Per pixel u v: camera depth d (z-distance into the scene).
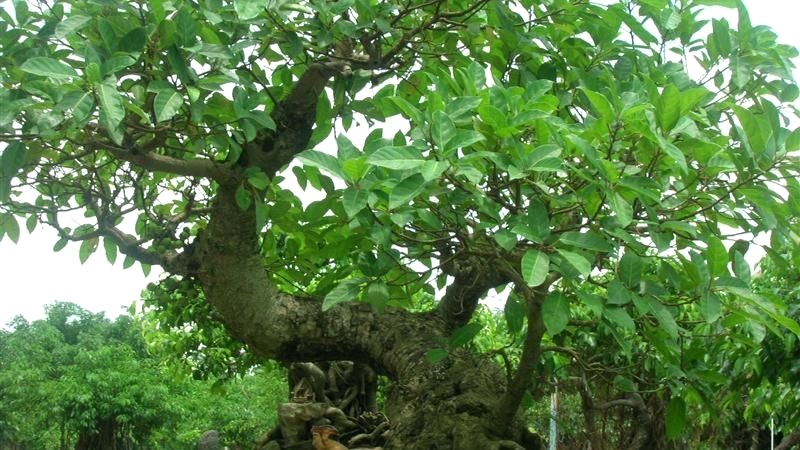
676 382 5.33
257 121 4.45
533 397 6.12
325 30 4.88
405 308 5.85
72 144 5.02
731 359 7.32
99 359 29.41
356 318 5.38
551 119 3.94
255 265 5.16
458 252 4.61
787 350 7.35
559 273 4.19
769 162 3.92
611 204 3.58
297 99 5.05
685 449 12.76
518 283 4.16
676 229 4.20
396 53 5.16
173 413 29.25
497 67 5.40
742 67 4.71
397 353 5.21
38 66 3.69
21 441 32.50
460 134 3.62
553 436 15.12
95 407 28.36
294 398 6.68
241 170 4.92
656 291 3.94
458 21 5.41
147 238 5.50
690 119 3.95
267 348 5.30
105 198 5.41
